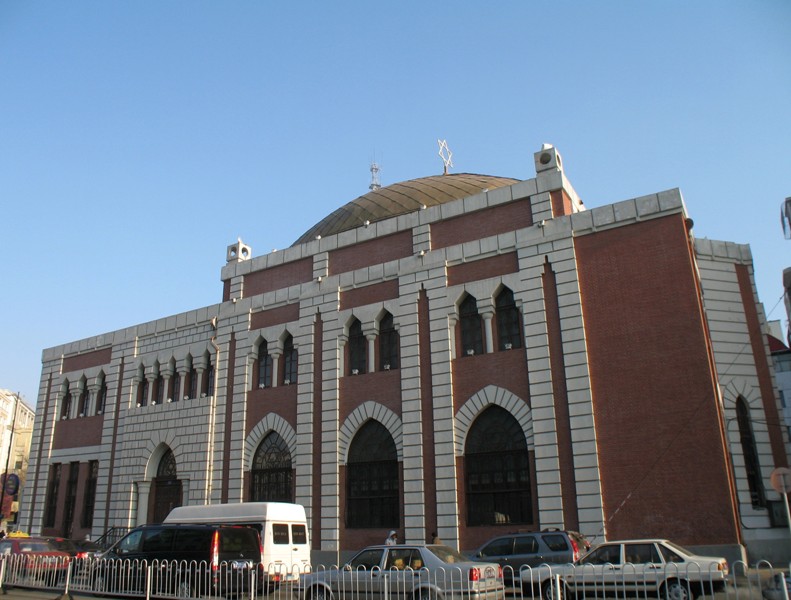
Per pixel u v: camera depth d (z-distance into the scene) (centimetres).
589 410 2300
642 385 2252
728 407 2403
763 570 1842
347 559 2658
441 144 4097
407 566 1585
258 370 3231
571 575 1653
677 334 2239
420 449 2589
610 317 2369
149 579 1717
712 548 2019
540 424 2370
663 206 2367
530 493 2361
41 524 3862
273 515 2223
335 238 3152
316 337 3044
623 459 2217
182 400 3412
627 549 1628
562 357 2406
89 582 1972
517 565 1909
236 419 3177
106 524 3503
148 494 3406
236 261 3531
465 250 2730
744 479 2292
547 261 2536
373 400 2784
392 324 2856
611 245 2438
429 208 2909
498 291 2641
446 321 2684
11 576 2148
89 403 3947
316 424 2911
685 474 2116
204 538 1938
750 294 2616
